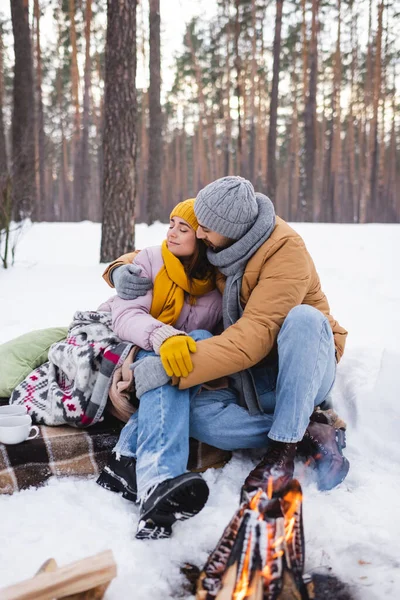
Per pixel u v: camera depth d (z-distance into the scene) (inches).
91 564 51.3
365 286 233.0
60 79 1089.4
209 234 82.7
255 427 80.9
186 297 87.9
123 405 80.0
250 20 798.5
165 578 58.8
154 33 521.3
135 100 257.9
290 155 1424.7
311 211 788.0
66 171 1480.1
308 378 73.4
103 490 76.3
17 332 148.9
